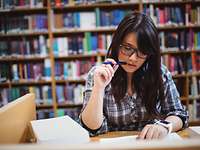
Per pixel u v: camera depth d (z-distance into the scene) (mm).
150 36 1022
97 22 2936
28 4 2928
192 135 958
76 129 801
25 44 2961
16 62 3105
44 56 2963
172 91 1240
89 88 1138
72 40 2955
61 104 3027
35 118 1026
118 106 1190
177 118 1099
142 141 359
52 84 3000
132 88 1203
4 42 2961
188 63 3062
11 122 740
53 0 2916
